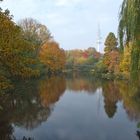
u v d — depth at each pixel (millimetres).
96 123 31453
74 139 25531
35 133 27156
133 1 17109
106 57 96688
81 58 180250
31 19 93062
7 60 28438
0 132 27375
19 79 53688
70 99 48312
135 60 17844
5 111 34875
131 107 39781
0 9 28906
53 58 108062
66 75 114750
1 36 27766
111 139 25375
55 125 30344
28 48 29609
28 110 36656
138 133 27219
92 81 83875
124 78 76750
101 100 46969
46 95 51875
